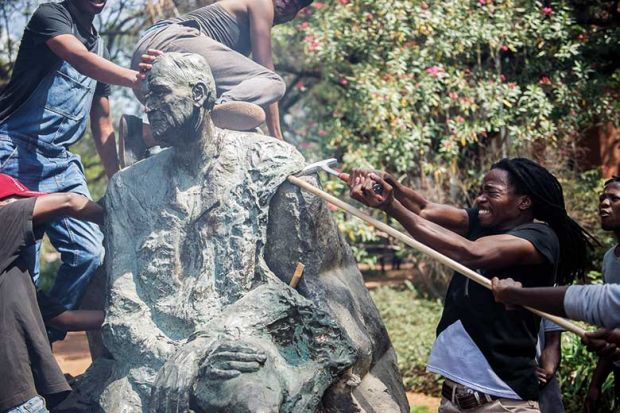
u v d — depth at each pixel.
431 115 10.10
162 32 5.00
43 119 4.96
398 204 3.74
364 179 3.84
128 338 4.18
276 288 4.12
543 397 4.19
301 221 4.32
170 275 4.30
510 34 9.61
